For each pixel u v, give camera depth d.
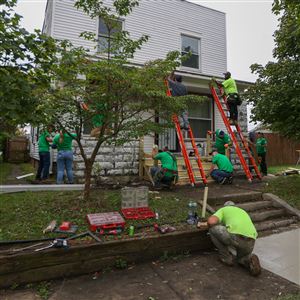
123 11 4.54
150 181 7.39
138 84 3.96
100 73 3.82
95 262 3.22
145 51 10.05
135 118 4.88
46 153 6.86
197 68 11.27
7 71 2.97
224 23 12.14
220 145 8.71
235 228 3.34
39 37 3.06
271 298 2.71
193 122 9.82
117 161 7.64
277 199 6.02
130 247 3.44
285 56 7.47
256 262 3.21
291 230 4.93
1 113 2.74
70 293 2.75
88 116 4.42
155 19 10.41
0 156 14.73
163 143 9.09
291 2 5.13
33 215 4.14
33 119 3.00
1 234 3.46
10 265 2.82
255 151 10.09
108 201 4.93
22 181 7.14
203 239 3.97
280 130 7.70
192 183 6.96
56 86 4.18
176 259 3.64
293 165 16.17
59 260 3.04
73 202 4.70
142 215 4.28
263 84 7.49
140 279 3.08
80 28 8.88
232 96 8.48
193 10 11.38
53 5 8.55
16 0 2.90
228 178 7.44
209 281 3.06
